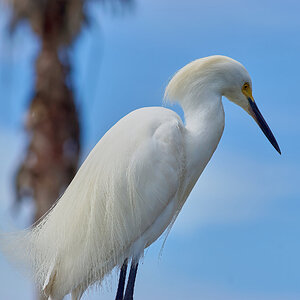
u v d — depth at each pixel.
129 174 10.05
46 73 15.88
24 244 10.23
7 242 10.21
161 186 10.16
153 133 10.25
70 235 10.15
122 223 10.15
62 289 10.20
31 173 15.66
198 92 10.66
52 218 10.32
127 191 10.09
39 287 10.30
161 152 10.17
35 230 10.34
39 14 15.91
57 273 10.16
